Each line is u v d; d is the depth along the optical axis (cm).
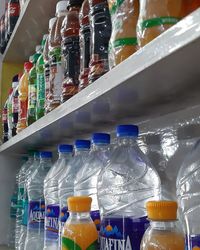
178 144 86
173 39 45
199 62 52
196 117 82
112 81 61
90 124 105
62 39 98
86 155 106
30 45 169
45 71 112
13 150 166
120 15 66
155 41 49
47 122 97
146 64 51
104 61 75
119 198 83
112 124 105
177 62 52
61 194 109
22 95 145
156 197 86
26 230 142
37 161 153
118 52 64
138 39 58
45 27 146
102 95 70
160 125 93
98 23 78
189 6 56
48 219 105
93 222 75
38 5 126
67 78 93
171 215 56
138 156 87
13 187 179
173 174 85
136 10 64
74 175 108
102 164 95
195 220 71
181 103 81
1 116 193
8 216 178
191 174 74
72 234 71
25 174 160
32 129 114
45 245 105
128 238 65
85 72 83
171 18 54
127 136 77
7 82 198
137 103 80
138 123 102
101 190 87
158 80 62
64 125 105
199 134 80
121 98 75
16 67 200
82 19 88
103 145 93
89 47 84
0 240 176
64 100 91
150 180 87
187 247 56
